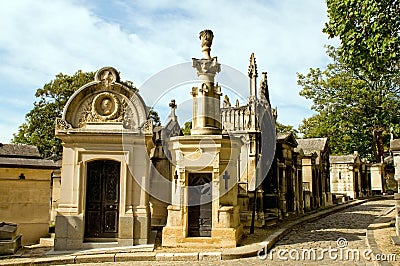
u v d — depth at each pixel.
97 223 13.75
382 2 12.55
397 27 12.84
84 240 13.52
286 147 23.59
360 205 33.91
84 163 13.70
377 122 41.00
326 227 18.80
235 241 12.54
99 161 13.95
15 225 13.21
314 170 30.11
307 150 32.81
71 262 11.49
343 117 42.09
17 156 18.33
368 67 14.51
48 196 17.16
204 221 13.18
